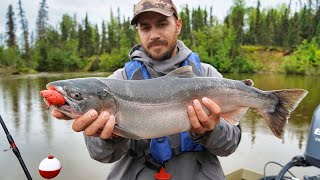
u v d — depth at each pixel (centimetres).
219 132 66
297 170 187
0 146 239
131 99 65
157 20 73
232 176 124
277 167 202
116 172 73
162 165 70
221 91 71
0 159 211
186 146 70
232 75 881
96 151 68
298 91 73
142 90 67
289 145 248
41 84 668
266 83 686
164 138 69
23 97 484
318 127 84
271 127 74
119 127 62
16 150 86
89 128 59
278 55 968
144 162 71
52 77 842
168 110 67
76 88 60
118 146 66
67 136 269
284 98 74
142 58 75
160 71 74
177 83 69
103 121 58
